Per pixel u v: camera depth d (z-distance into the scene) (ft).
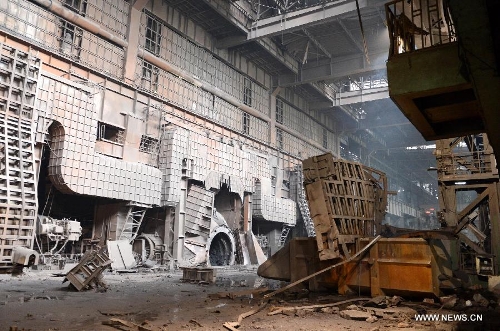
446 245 32.99
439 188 49.57
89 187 64.03
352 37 108.06
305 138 148.56
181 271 69.92
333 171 35.37
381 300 28.96
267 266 40.55
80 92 64.34
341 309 28.27
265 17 112.06
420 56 18.07
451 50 17.48
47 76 60.08
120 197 68.85
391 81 18.38
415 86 17.80
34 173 54.90
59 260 58.39
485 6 14.03
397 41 20.17
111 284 44.14
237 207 101.14
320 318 25.08
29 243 52.37
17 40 60.95
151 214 82.64
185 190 82.64
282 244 122.93
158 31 88.99
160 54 88.84
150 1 86.69
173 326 22.03
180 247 79.61
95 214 73.82
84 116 64.49
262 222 121.19
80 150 63.21
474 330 20.81
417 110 19.66
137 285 44.19
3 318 22.99
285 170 132.05
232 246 95.04
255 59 119.75
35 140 57.26
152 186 75.15
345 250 33.04
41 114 58.39
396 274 30.71
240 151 102.12
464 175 47.78
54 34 67.26
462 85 16.99
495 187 45.88
